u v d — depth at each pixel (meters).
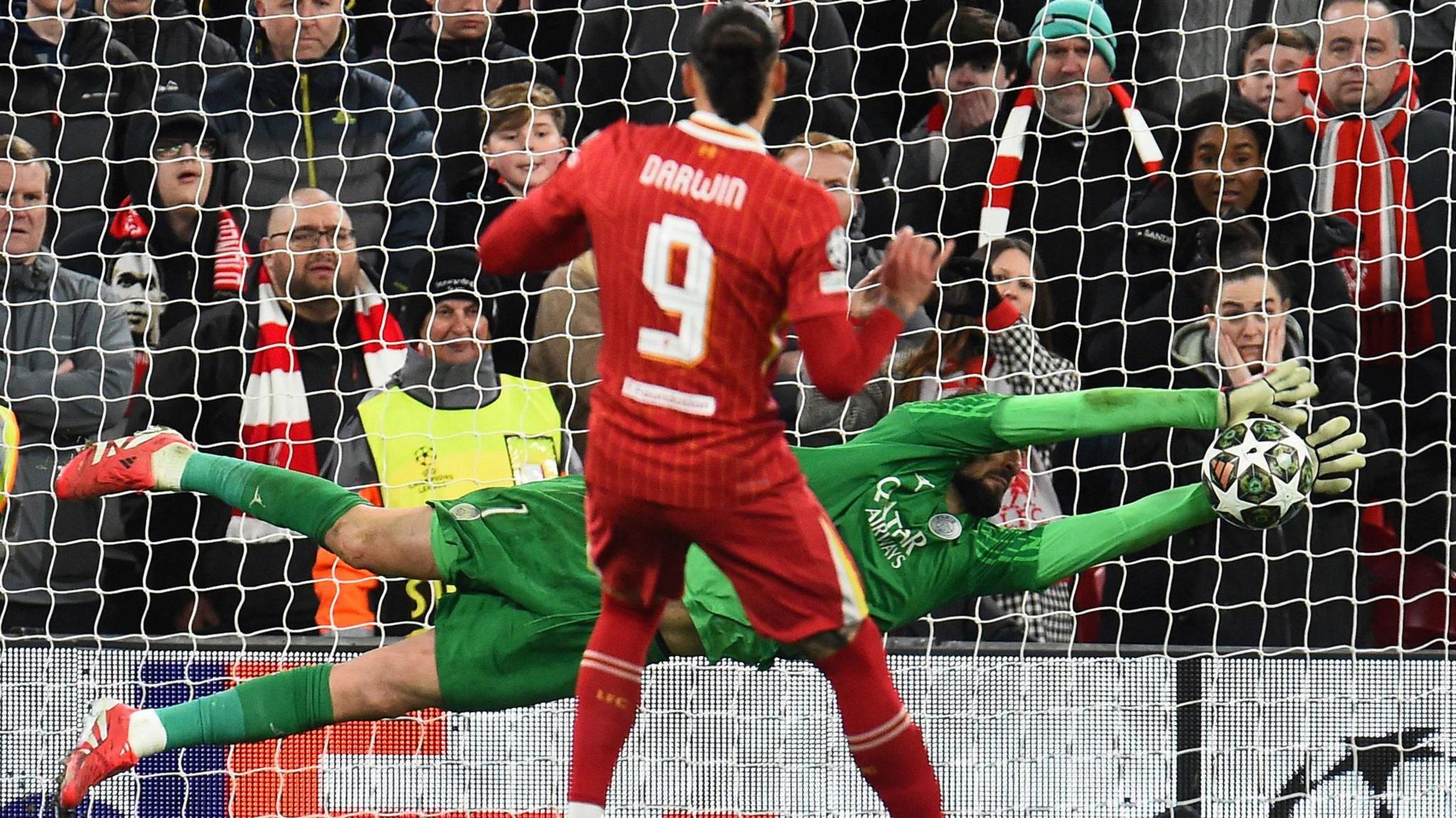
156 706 19.72
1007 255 21.77
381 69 25.39
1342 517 21.17
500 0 25.47
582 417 22.44
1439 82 25.95
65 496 18.50
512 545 17.83
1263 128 22.16
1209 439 21.58
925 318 22.02
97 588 20.39
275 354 21.67
